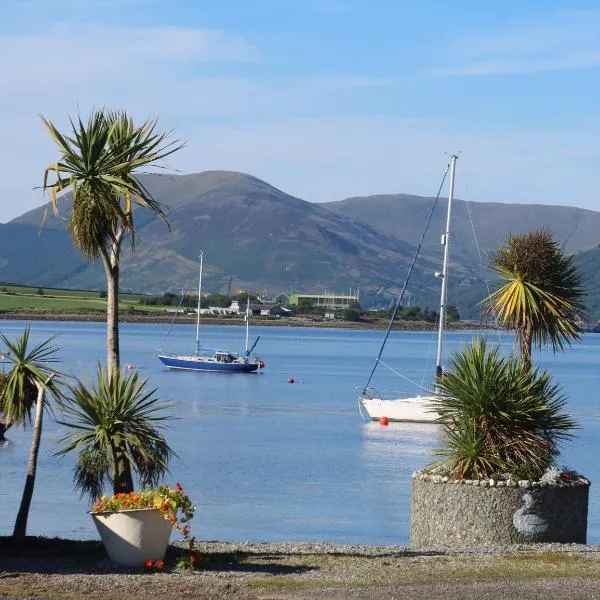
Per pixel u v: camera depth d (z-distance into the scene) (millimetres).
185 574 17859
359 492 42531
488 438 23766
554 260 26797
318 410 87438
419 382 129000
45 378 20750
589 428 74688
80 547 20328
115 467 19719
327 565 19078
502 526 22953
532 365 25531
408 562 19531
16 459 48000
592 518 33781
